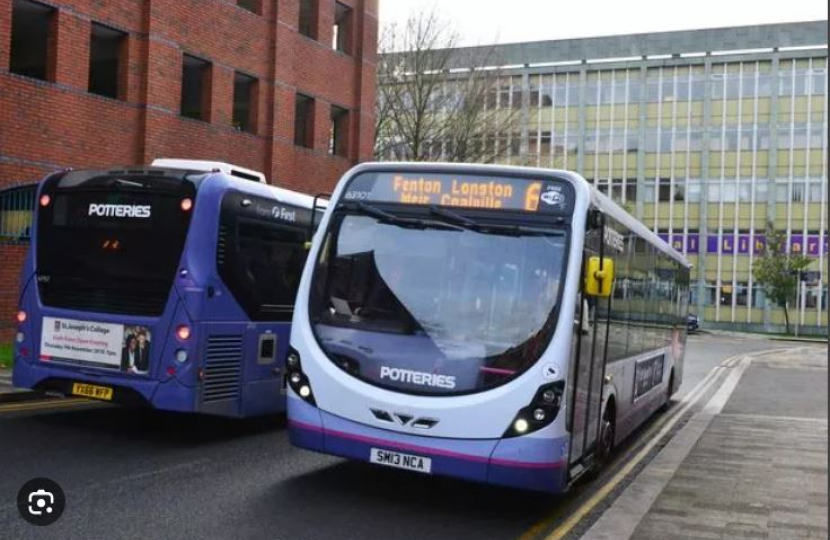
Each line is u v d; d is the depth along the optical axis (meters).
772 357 30.44
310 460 8.19
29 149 16.36
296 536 5.70
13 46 19.14
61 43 16.94
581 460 6.93
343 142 26.34
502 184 6.70
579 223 6.46
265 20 22.61
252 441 9.07
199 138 20.31
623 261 8.63
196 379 8.34
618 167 63.06
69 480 6.84
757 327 59.75
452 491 7.30
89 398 8.66
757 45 60.09
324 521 6.12
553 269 6.35
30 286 9.02
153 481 7.00
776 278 54.22
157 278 8.47
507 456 6.01
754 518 6.63
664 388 13.08
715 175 61.03
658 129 62.41
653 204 62.28
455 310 6.43
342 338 6.65
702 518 6.61
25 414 9.74
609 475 8.73
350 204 7.05
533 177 6.64
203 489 6.84
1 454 7.59
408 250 6.74
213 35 20.72
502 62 38.22
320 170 24.91
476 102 32.28
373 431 6.34
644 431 12.12
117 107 18.23
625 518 6.57
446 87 32.31
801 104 59.28
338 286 6.84
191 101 21.44
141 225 8.59
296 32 23.67
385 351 6.46
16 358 9.04
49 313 8.88
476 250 6.56
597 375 7.33
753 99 60.34
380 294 6.67
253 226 9.16
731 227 60.53
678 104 62.03
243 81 22.44
